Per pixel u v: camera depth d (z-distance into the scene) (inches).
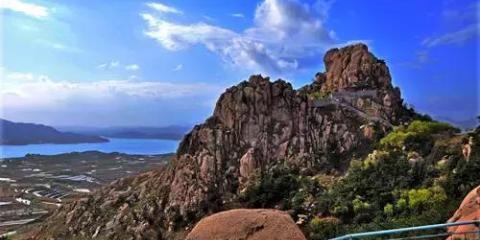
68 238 2760.8
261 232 501.4
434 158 2213.3
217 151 2696.9
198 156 2672.2
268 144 2797.7
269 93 2933.1
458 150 2164.1
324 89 3427.7
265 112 2886.3
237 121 2842.0
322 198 2164.1
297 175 2578.7
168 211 2455.7
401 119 3093.0
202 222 525.3
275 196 2402.8
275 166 2664.9
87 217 2891.2
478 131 2153.1
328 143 2834.6
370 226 1589.6
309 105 2989.7
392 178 2105.1
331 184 2358.5
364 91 3198.8
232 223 510.0
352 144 2780.5
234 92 2935.5
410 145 2474.2
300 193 2314.2
